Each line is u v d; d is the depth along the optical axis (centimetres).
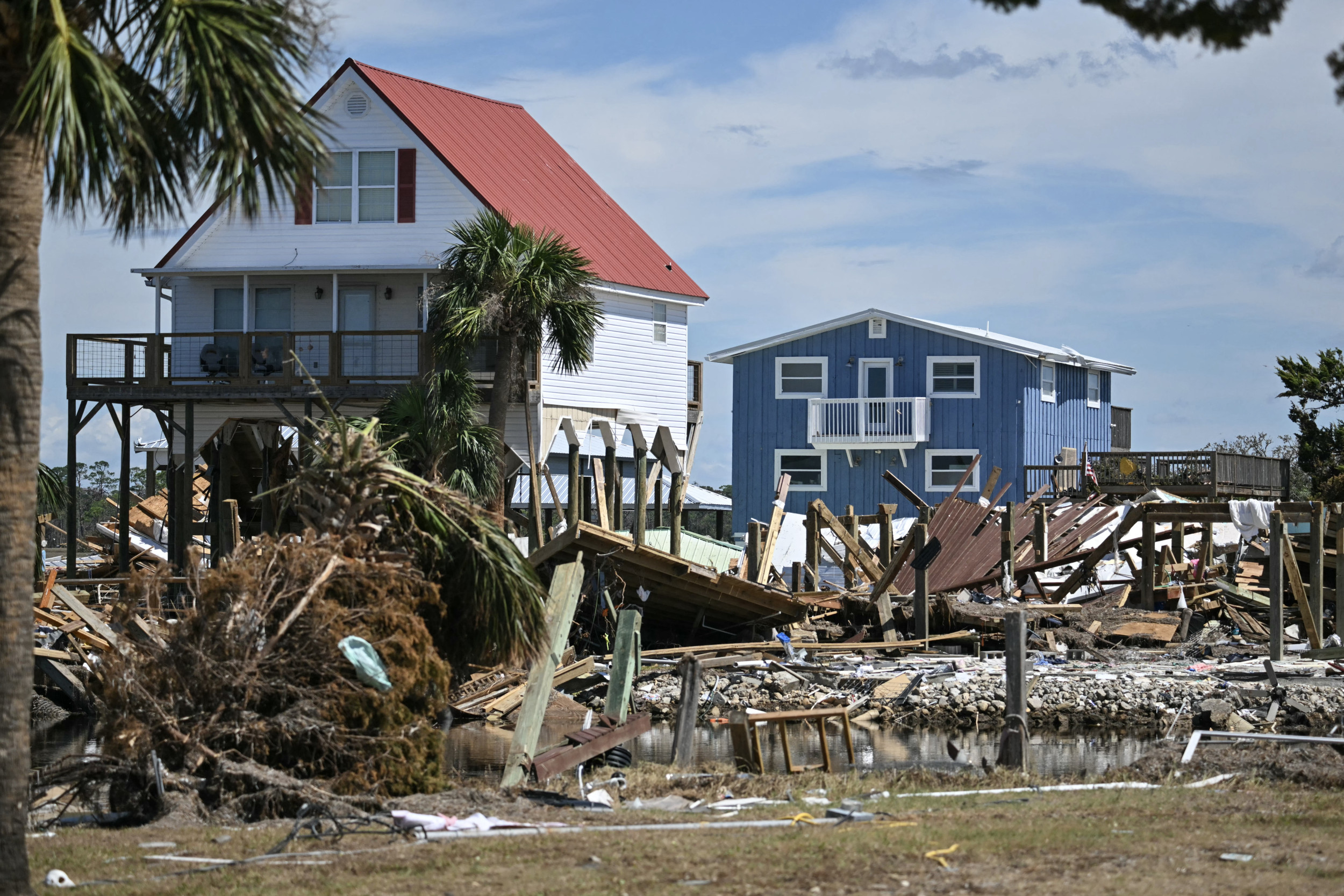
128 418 4800
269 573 1936
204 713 1844
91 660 2075
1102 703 3394
